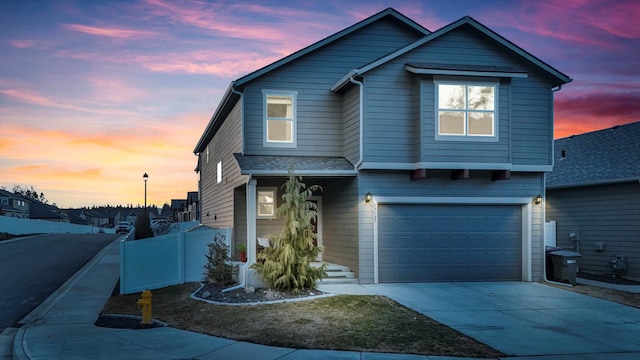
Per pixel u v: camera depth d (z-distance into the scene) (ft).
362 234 44.27
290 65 49.73
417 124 44.21
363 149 43.98
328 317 31.01
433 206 46.09
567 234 55.88
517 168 46.21
